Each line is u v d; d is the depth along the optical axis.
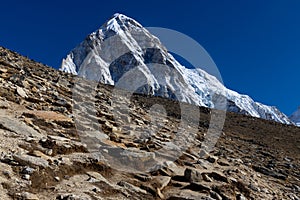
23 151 10.67
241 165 19.27
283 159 25.28
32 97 17.31
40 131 13.09
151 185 11.96
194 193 11.96
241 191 14.21
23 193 8.45
